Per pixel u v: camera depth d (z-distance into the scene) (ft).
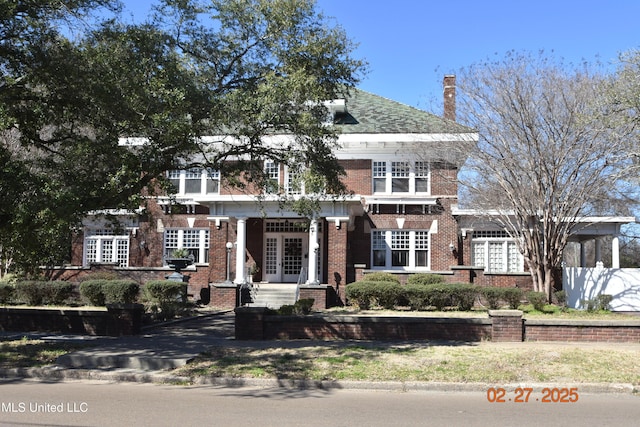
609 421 27.48
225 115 45.34
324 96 46.70
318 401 31.32
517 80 70.74
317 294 81.56
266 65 50.03
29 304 82.58
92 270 91.25
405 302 78.64
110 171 42.93
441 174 86.74
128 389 34.58
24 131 44.37
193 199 87.56
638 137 61.52
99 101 40.32
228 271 90.79
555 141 71.15
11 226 39.42
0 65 41.55
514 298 74.49
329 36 47.01
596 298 75.51
